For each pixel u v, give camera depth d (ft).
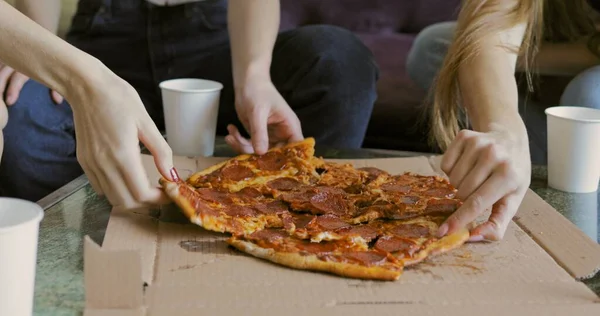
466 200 3.37
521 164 3.37
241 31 4.46
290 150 4.05
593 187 4.03
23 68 3.30
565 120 3.95
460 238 3.34
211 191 3.67
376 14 8.00
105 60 5.32
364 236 3.35
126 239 3.35
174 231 3.44
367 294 3.07
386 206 3.54
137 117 3.30
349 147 4.90
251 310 2.97
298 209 3.57
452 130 4.24
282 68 5.06
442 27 6.13
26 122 4.63
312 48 4.93
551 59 5.37
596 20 5.78
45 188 4.75
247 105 4.21
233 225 3.40
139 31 5.25
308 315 2.95
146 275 3.12
